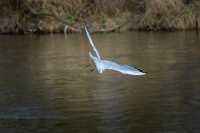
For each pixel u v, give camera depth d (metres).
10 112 25.78
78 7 65.62
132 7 65.88
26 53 45.31
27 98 28.50
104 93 29.41
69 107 26.53
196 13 64.06
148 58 40.91
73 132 22.75
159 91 29.52
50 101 27.84
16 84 32.19
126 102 27.30
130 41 52.72
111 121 24.08
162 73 34.50
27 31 64.31
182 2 65.00
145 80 32.59
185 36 55.88
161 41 51.75
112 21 64.44
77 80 33.19
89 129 23.11
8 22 64.56
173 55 41.84
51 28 64.12
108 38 56.44
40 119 24.58
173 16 63.97
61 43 52.56
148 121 23.94
